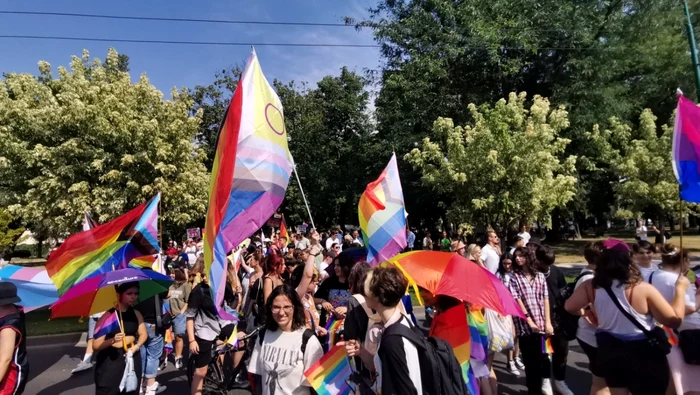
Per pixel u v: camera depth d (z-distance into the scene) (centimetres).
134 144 1305
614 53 1967
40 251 3250
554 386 526
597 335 355
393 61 2262
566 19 1995
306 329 334
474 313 426
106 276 420
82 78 1366
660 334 334
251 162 375
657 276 405
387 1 2362
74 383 661
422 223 3058
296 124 3297
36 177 1286
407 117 2153
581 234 3881
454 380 256
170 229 1866
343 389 302
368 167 2602
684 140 448
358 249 535
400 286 260
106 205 1262
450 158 1450
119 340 405
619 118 1984
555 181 1384
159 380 666
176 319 729
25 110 1295
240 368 509
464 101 2069
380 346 252
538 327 485
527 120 1427
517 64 1958
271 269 515
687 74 1867
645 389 325
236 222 370
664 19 1923
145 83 1427
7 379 363
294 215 3303
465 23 2025
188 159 1486
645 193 1853
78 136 1299
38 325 1028
